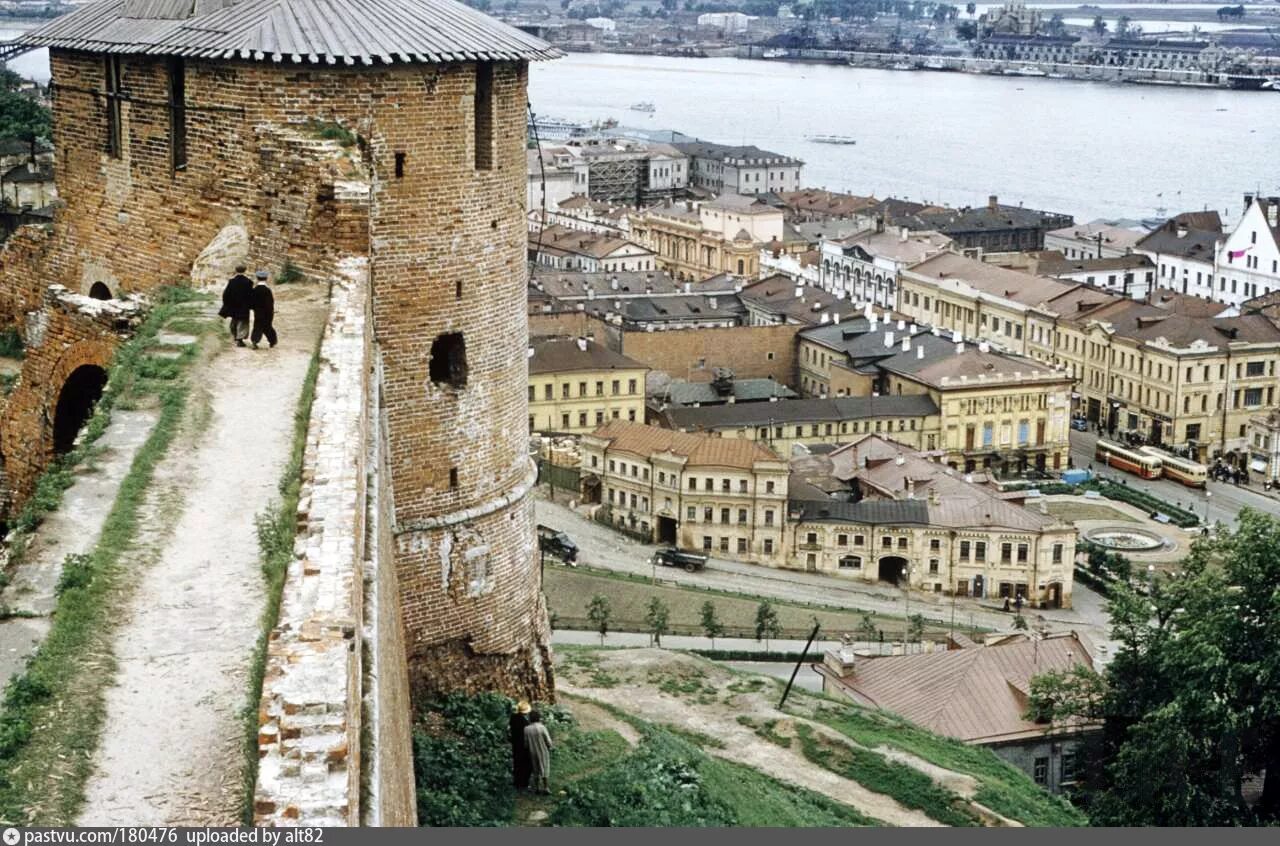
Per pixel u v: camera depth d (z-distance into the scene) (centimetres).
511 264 5147
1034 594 17288
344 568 2589
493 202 5003
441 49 4744
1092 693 9219
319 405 3475
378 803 2273
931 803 6725
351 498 2919
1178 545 18975
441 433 5000
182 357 3803
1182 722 8256
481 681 5244
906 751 7350
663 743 5522
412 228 4822
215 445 3266
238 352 3919
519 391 5288
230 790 2045
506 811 4472
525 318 5312
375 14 4806
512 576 5303
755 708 7512
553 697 5631
